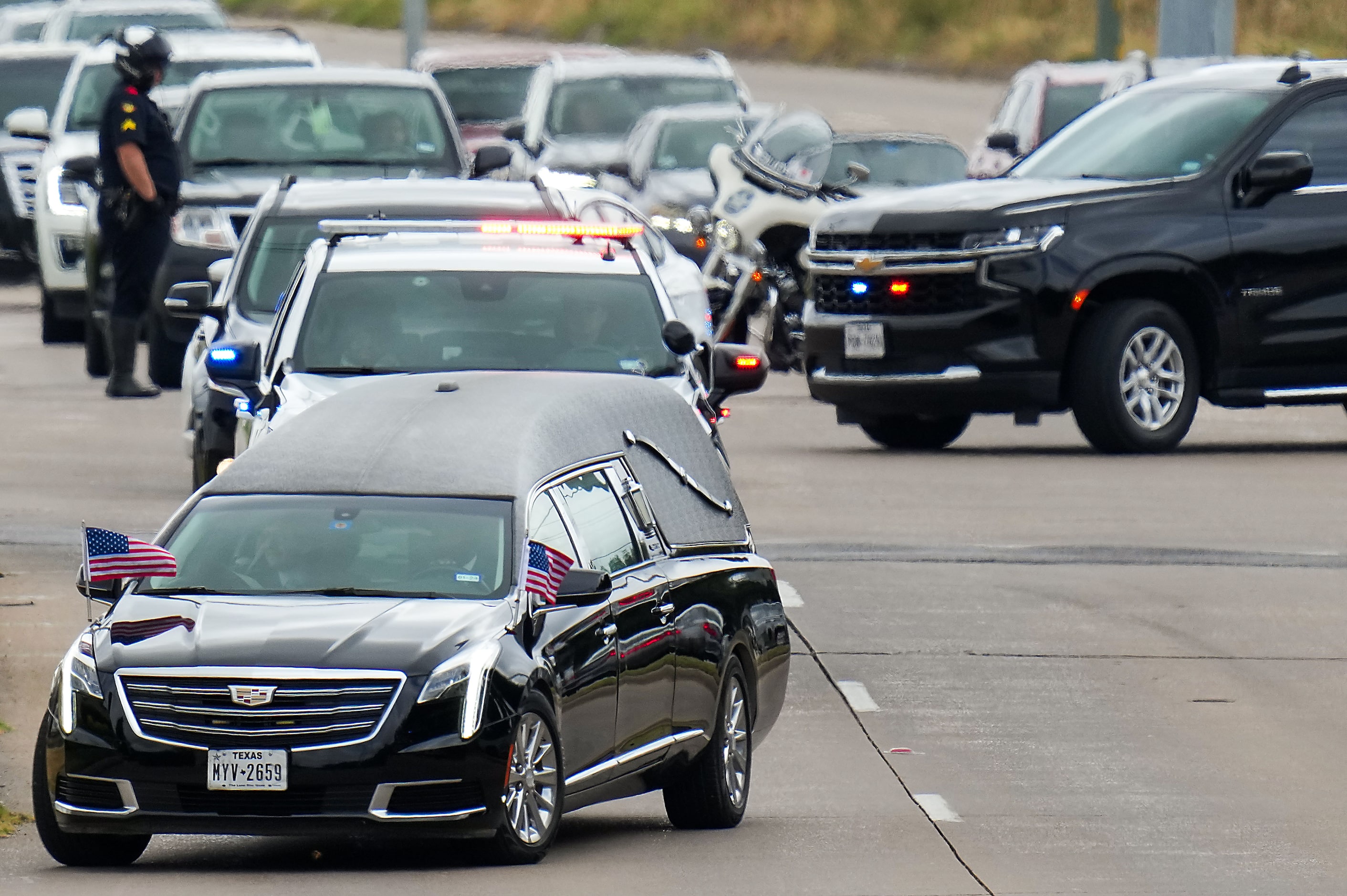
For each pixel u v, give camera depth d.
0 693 45.53
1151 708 45.88
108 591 34.16
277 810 31.83
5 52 126.19
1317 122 76.75
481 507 34.88
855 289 75.38
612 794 35.44
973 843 36.03
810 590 55.41
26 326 115.25
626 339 51.91
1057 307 73.75
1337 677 48.38
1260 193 75.50
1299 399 76.19
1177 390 75.31
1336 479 70.56
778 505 66.06
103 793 32.19
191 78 107.00
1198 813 38.19
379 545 34.44
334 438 36.41
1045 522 63.56
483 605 33.41
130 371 87.31
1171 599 54.88
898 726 44.59
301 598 33.66
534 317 52.19
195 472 60.91
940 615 53.19
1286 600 54.81
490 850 32.88
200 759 31.81
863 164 106.25
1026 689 47.25
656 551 37.31
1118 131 79.38
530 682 32.75
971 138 169.50
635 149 112.94
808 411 88.00
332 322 51.94
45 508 63.31
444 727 31.84
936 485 69.75
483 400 37.12
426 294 52.53
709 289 93.44
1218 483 69.75
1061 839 36.34
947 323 73.94
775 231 95.69
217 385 53.62
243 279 60.81
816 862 34.50
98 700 32.25
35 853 34.94
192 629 32.72
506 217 60.72
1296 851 35.59
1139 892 32.81
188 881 32.47
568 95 124.75
